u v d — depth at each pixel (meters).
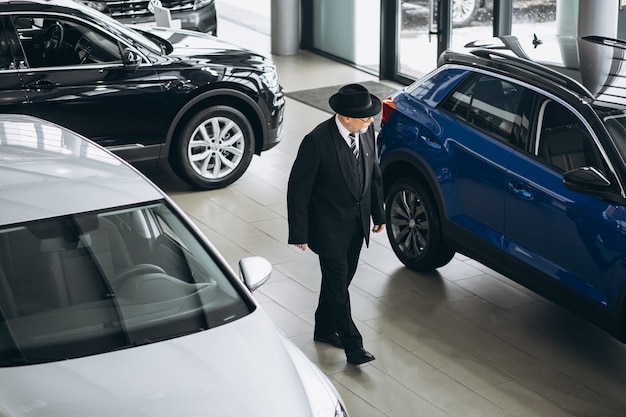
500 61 7.50
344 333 6.75
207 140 10.12
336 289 6.71
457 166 7.56
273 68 10.47
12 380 4.29
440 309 7.71
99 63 9.55
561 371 6.85
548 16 11.88
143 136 9.75
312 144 6.49
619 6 10.66
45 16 9.34
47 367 4.41
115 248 5.01
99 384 4.30
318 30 16.73
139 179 5.45
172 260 5.08
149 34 10.34
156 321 4.77
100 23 9.60
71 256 4.91
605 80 7.10
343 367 6.82
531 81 7.15
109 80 9.52
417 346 7.14
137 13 13.83
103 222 5.08
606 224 6.40
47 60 9.40
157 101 9.72
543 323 7.52
